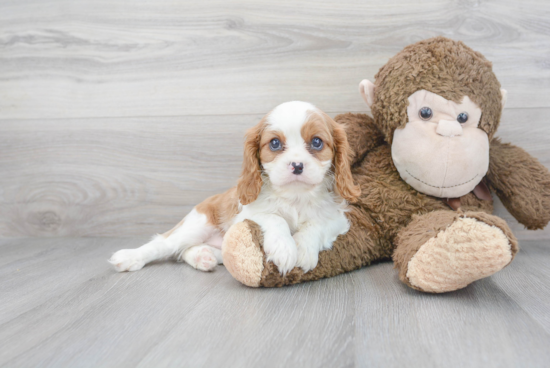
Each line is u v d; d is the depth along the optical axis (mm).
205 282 1315
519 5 1755
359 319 978
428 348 830
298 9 1853
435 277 1077
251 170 1305
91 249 1831
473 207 1506
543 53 1767
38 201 2104
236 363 784
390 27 1812
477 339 867
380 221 1474
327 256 1310
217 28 1913
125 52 1979
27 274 1456
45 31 2020
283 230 1237
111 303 1136
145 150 2004
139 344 875
